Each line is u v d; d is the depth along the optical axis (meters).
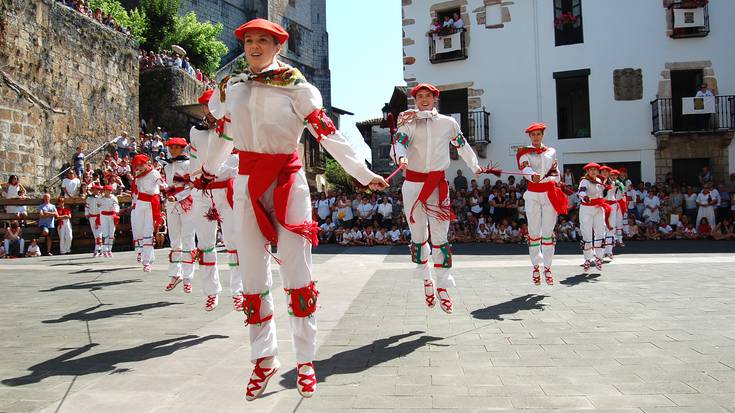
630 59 19.86
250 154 3.02
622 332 4.62
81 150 18.44
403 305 6.07
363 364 3.87
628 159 19.91
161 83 25.95
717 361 3.75
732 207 16.86
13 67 16.58
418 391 3.28
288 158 3.03
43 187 17.58
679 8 19.39
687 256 10.87
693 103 19.17
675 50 19.66
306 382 2.95
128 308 6.15
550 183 7.08
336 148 3.01
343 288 7.32
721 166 19.31
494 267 9.64
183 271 6.88
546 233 7.14
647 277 7.91
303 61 51.47
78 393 3.30
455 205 17.92
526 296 6.50
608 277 7.99
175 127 25.80
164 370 3.77
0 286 7.95
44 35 17.84
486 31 20.98
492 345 4.30
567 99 20.81
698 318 5.10
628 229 16.81
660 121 19.23
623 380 3.39
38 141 17.53
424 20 21.81
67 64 18.95
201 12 41.00
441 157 5.21
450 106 21.94
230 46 43.91
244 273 3.05
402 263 10.59
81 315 5.77
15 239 14.55
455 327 4.95
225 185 5.53
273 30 2.96
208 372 3.71
